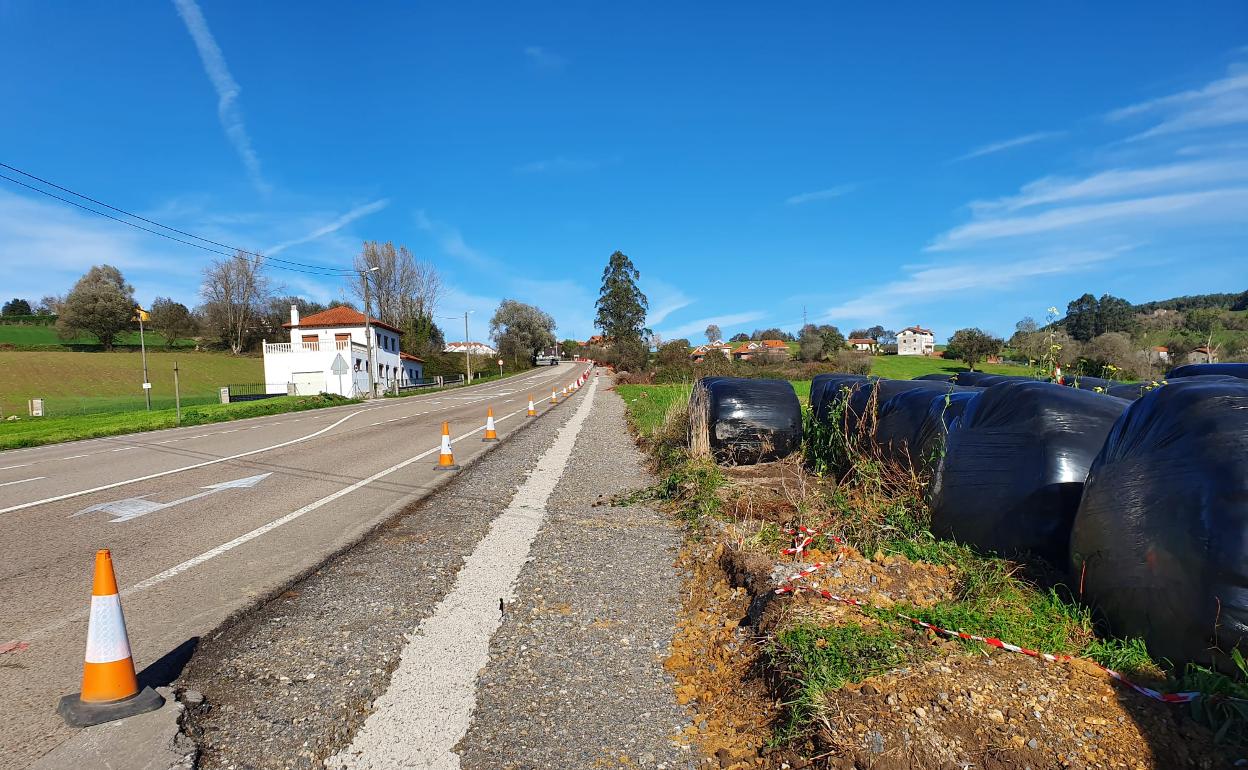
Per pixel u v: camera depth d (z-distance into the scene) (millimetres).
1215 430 3230
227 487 9375
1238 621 2830
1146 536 3291
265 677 3691
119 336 69688
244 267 76750
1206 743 2639
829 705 2967
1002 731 2750
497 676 3711
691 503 7445
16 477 10680
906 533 5406
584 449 13453
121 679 3346
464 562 5699
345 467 11320
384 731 3178
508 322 112625
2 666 3811
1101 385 9273
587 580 5254
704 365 42719
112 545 6316
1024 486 4617
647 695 3537
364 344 51812
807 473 9445
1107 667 3232
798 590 4195
